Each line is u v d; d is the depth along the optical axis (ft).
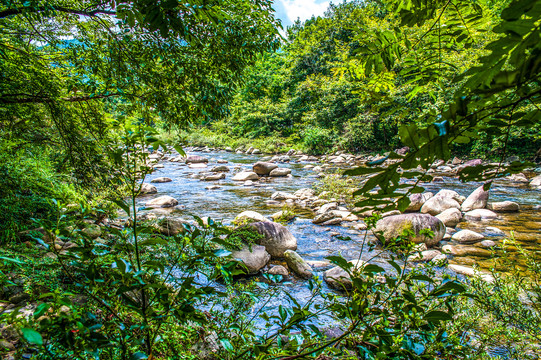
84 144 9.79
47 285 3.70
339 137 73.31
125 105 10.81
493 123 1.32
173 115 10.86
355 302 3.15
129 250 3.00
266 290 5.37
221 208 27.45
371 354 2.88
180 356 3.88
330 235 20.42
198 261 3.09
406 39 2.83
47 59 10.46
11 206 9.38
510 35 1.10
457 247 17.34
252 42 10.09
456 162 50.75
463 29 2.73
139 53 10.03
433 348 3.30
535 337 5.24
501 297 5.65
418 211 25.17
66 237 2.93
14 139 10.88
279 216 24.53
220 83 11.82
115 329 3.14
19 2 7.38
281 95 115.44
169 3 3.31
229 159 73.05
